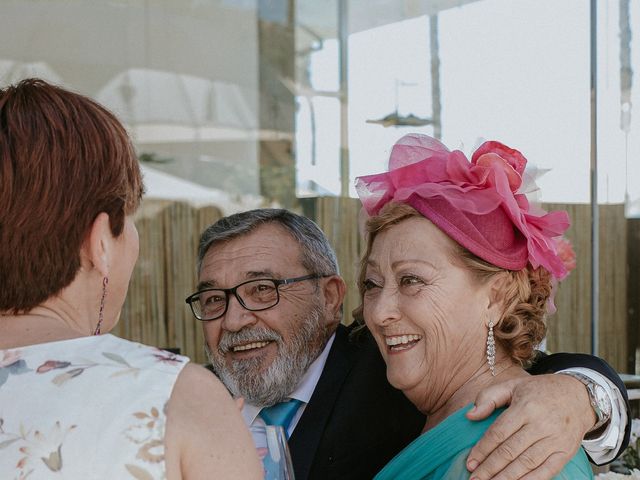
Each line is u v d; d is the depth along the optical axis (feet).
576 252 12.33
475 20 12.97
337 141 14.28
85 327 3.83
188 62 14.75
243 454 3.54
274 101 14.74
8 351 3.53
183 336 15.06
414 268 5.10
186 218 14.88
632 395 10.16
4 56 13.83
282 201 14.69
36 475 3.22
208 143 14.88
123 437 3.29
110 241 3.84
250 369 6.67
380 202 5.43
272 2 14.62
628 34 12.31
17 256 3.58
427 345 5.14
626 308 12.67
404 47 13.62
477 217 4.99
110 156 3.77
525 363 5.39
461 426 4.63
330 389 6.55
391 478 4.91
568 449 4.37
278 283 6.67
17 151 3.56
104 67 14.40
